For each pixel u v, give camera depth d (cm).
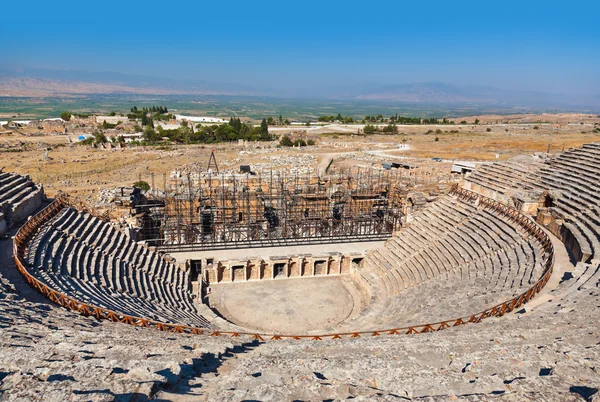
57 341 1569
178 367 1302
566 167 4541
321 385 1158
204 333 2284
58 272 2892
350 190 5406
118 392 1061
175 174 7056
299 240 4925
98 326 2012
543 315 2022
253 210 5031
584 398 971
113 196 4762
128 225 4266
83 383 1109
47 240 3247
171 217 4825
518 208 4119
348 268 4616
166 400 1082
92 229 3897
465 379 1252
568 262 3028
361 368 1391
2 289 2295
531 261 3109
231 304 3922
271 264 4409
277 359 1483
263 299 4028
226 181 5856
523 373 1294
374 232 5228
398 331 2467
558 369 1241
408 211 5034
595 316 1847
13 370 1218
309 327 3553
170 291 3659
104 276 3241
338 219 5262
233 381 1262
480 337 1769
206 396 1133
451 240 4059
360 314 3444
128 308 2664
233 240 4819
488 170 5156
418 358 1515
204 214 4862
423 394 1169
